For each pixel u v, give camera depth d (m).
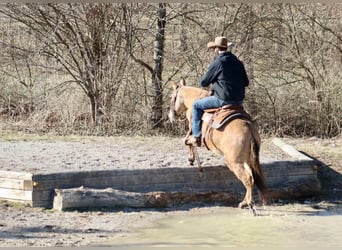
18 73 18.33
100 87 17.42
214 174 12.30
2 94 18.22
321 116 17.69
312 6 17.88
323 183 13.41
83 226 10.34
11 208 11.09
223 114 11.35
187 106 12.78
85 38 17.42
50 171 11.72
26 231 9.97
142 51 17.77
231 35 17.81
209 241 9.73
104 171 11.62
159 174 11.94
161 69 17.69
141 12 17.47
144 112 17.58
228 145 11.10
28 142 15.17
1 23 17.92
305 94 17.75
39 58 17.78
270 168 12.63
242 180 11.03
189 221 10.87
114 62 17.53
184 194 11.84
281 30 17.95
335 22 17.94
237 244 9.59
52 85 18.03
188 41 17.83
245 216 11.25
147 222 10.73
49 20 17.34
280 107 17.83
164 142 15.65
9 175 11.34
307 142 16.62
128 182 11.76
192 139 11.93
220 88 11.43
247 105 17.83
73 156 13.44
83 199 11.20
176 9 17.66
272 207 11.97
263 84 17.86
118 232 10.11
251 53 17.83
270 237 9.98
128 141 15.70
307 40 17.94
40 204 11.21
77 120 17.56
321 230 10.44
